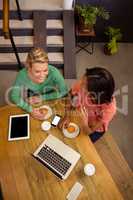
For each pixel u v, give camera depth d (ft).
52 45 12.60
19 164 7.43
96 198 6.95
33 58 7.98
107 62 14.49
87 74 6.71
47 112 8.43
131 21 14.19
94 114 7.95
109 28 14.03
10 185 7.07
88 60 14.47
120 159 9.74
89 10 12.59
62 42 12.72
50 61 12.46
